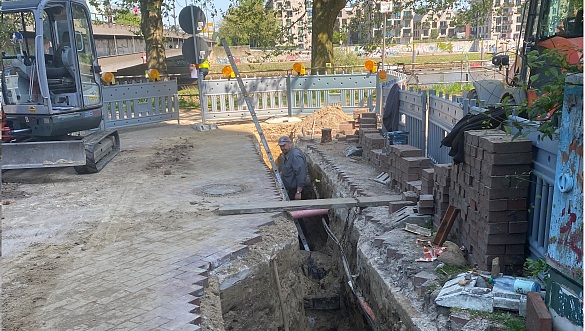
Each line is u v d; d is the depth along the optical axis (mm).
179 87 24688
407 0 20328
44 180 8836
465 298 4051
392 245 5590
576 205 3193
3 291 4621
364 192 7699
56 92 9242
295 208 6855
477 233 4789
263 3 21250
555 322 3428
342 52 31359
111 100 13906
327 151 11203
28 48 9211
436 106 8102
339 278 7414
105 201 7465
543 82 6336
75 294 4562
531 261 4176
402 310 4449
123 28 33094
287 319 5816
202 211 6844
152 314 4188
